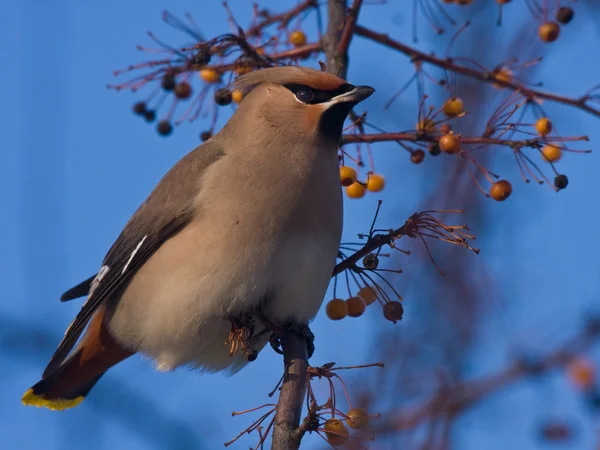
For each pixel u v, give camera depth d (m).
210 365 11.42
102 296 11.40
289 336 10.42
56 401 12.37
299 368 8.89
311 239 10.35
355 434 9.25
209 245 10.40
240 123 10.94
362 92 10.48
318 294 10.53
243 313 10.47
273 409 8.74
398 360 11.05
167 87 11.26
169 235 10.87
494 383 11.64
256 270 10.27
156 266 10.86
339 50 11.06
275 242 10.27
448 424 10.84
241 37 10.87
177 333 10.76
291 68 10.77
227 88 10.87
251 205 10.30
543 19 11.30
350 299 9.77
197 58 10.81
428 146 10.50
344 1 11.28
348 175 10.52
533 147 10.27
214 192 10.52
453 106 10.54
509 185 10.25
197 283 10.45
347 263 9.46
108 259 11.52
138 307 11.15
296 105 10.58
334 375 8.70
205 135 11.48
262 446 8.65
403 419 10.80
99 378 12.46
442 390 11.01
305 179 10.35
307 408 8.66
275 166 10.40
